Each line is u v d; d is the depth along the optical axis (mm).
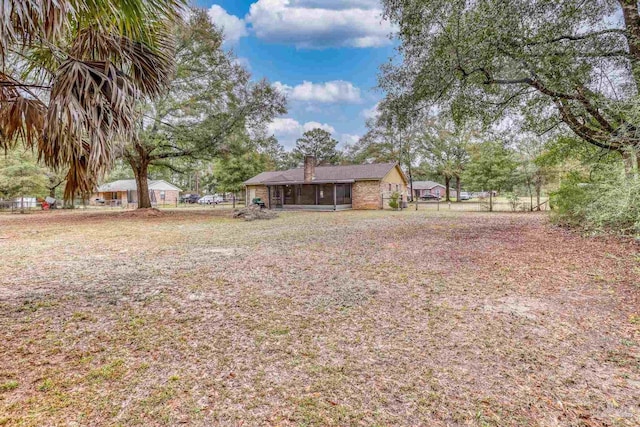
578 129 7613
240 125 17547
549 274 4898
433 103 8273
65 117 2916
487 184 25781
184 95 16688
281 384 2309
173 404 2082
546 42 6375
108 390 2229
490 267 5422
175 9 3498
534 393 2176
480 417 1952
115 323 3400
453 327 3223
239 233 10594
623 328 3098
